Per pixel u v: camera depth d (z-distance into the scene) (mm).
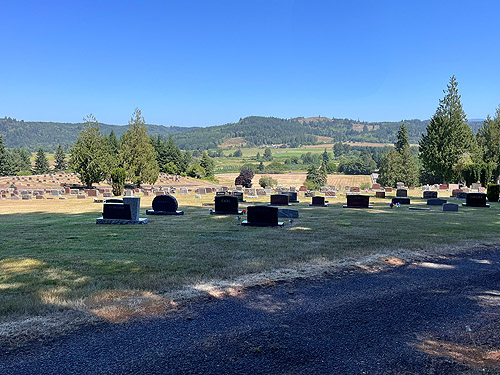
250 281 8938
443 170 45062
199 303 7574
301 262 10578
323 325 6629
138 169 56875
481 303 7781
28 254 11625
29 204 31828
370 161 154250
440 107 45125
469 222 18469
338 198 35406
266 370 5172
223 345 5879
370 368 5242
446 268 10391
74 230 16344
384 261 10922
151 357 5508
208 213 22312
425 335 6293
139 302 7523
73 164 56531
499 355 5648
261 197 35719
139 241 13656
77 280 8859
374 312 7246
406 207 26375
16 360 5387
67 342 5922
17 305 7160
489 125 51906
